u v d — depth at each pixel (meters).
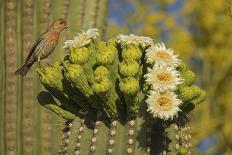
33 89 8.40
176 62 6.07
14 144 8.27
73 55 6.12
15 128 8.30
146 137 5.93
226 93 16.00
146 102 5.81
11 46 8.59
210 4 16.89
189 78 6.27
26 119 8.27
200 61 16.77
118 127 5.93
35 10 8.75
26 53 8.60
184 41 16.72
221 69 16.33
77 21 8.90
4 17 8.68
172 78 5.88
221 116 15.51
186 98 6.07
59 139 6.76
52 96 6.50
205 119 15.21
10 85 8.43
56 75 6.30
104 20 9.10
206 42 16.70
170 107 5.76
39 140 8.17
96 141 5.93
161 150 6.00
